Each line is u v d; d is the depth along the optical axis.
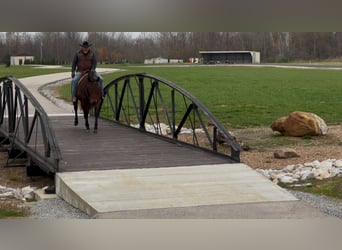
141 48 103.44
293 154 14.33
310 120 17.11
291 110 23.78
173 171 10.80
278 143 16.41
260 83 42.44
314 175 11.98
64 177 10.35
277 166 13.42
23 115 14.15
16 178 12.95
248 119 21.12
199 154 12.61
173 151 13.05
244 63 98.25
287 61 107.56
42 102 30.11
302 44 108.50
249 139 17.17
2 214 9.02
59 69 68.62
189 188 9.69
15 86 14.77
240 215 8.45
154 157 12.27
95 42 97.00
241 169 10.94
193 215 8.41
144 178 10.29
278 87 37.72
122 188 9.67
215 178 10.30
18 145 14.10
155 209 8.66
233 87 38.28
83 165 11.40
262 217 8.38
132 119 22.25
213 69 68.62
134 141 14.67
